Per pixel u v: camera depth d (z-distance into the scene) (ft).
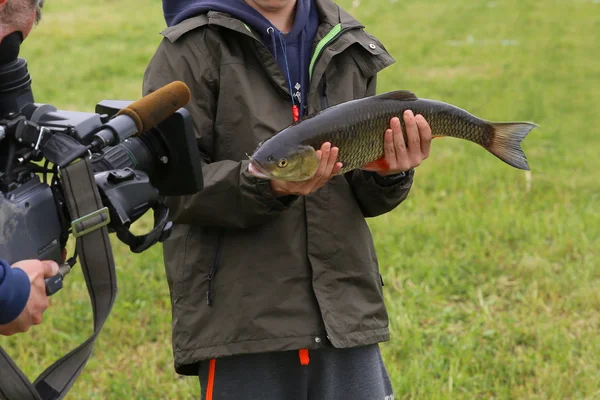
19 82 6.64
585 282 17.75
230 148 8.59
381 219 21.48
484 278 18.10
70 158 6.23
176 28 8.72
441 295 17.33
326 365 8.80
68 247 19.01
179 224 8.86
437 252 19.27
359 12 59.88
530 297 17.16
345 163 7.95
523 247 19.70
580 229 20.52
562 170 25.98
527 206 22.59
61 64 41.93
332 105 8.75
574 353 15.12
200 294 8.70
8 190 6.19
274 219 8.63
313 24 9.07
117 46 46.75
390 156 8.16
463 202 22.74
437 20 56.49
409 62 43.75
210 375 8.73
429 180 24.71
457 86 38.32
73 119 6.60
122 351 15.44
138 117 6.74
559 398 13.55
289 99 8.79
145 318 16.61
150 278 18.12
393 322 16.01
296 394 8.78
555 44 48.37
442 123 8.41
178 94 6.88
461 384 13.98
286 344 8.45
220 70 8.59
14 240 6.07
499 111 33.86
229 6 8.65
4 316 5.90
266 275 8.58
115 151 7.01
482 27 53.98
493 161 26.71
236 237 8.63
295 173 7.58
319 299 8.57
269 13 8.89
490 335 15.61
